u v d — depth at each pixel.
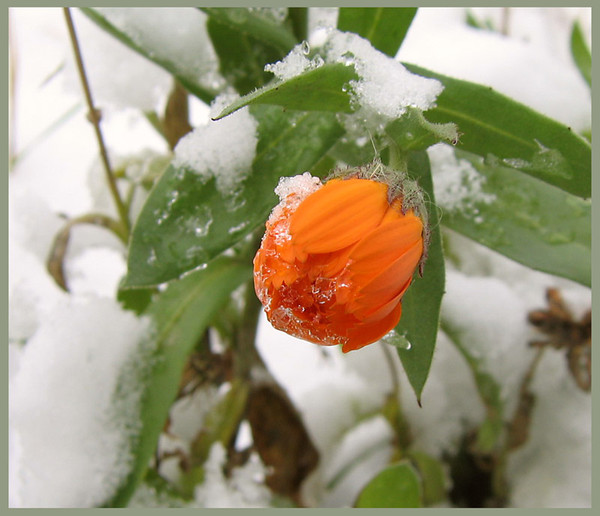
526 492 0.31
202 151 0.24
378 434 0.33
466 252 0.33
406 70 0.23
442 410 0.32
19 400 0.25
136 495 0.26
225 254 0.29
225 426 0.28
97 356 0.26
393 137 0.23
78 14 0.29
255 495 0.29
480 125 0.23
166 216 0.24
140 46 0.26
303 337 0.21
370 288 0.20
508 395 0.30
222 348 0.30
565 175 0.23
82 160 0.40
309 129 0.24
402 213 0.21
